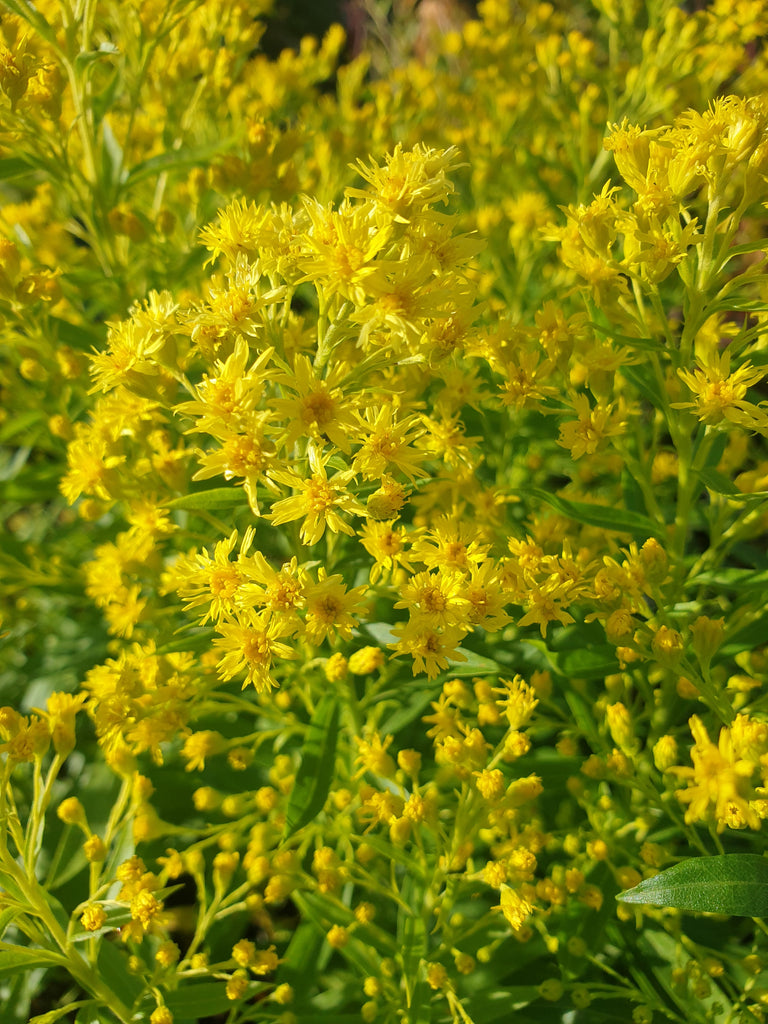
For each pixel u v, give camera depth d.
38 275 0.24
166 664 0.21
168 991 0.21
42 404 0.28
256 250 0.20
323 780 0.20
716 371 0.19
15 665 0.30
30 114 0.25
